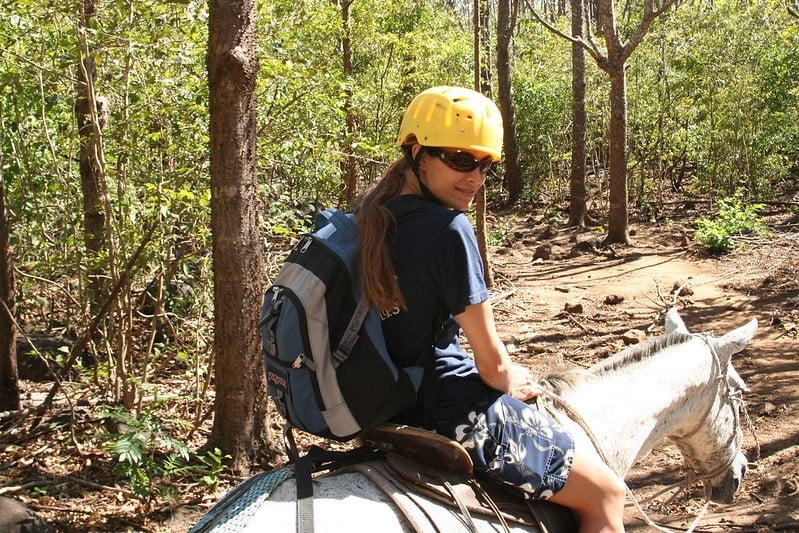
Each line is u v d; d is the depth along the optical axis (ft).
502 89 79.05
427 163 9.27
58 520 17.65
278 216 25.63
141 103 23.48
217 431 20.62
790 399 26.71
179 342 27.94
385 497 8.91
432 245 8.89
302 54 27.99
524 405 9.54
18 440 21.81
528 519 9.47
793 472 21.67
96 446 21.38
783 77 65.82
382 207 8.95
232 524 8.28
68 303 27.17
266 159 26.45
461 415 9.24
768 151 66.90
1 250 23.12
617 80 54.85
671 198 73.51
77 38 22.11
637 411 11.89
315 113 28.07
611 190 55.98
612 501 9.49
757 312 37.37
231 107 19.27
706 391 12.94
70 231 25.04
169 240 23.66
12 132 27.02
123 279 22.56
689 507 20.22
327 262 8.87
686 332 13.42
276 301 8.92
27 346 27.91
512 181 80.18
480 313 8.99
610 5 54.85
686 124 70.23
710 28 68.64
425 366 9.19
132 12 22.26
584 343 34.42
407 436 9.19
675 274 46.55
